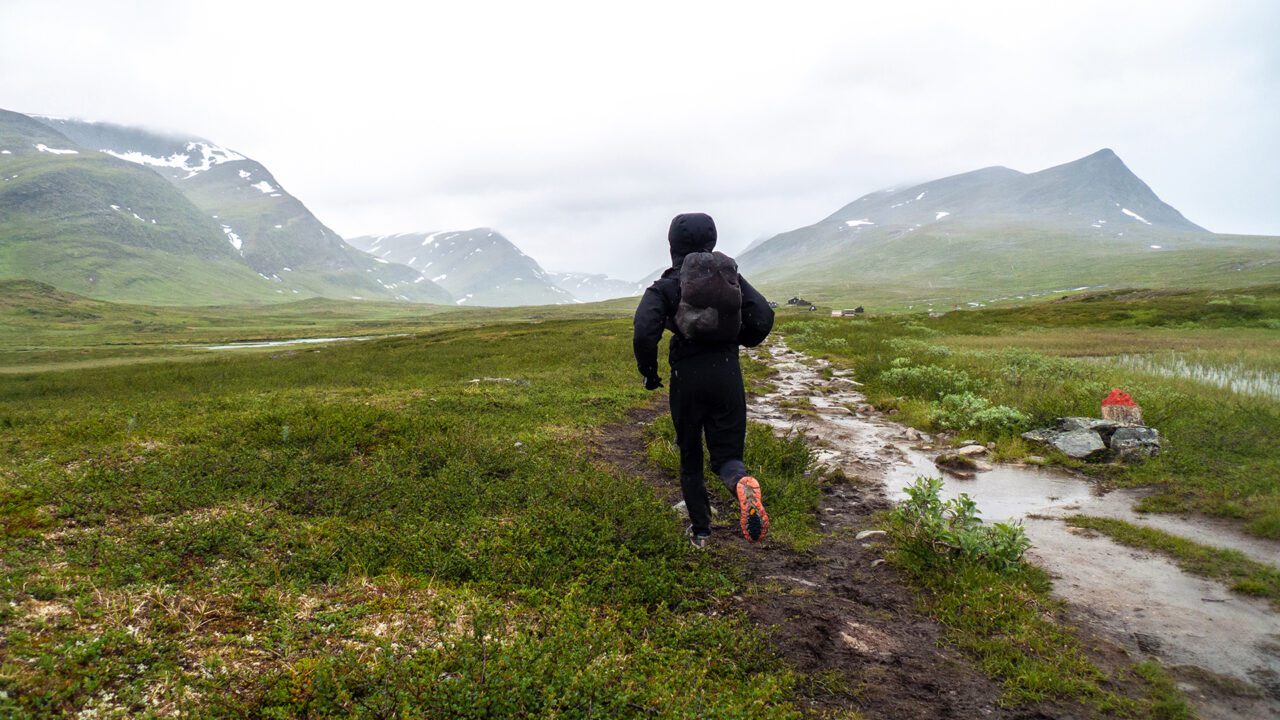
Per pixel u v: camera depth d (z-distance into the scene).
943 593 4.27
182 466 5.77
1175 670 3.38
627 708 2.73
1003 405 10.97
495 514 5.28
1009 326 40.59
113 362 46.59
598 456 7.85
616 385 14.29
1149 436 7.94
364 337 94.31
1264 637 3.70
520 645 2.98
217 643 2.92
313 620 3.23
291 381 17.17
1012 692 3.17
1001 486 7.12
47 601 3.10
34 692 2.33
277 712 2.39
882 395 13.46
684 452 4.52
